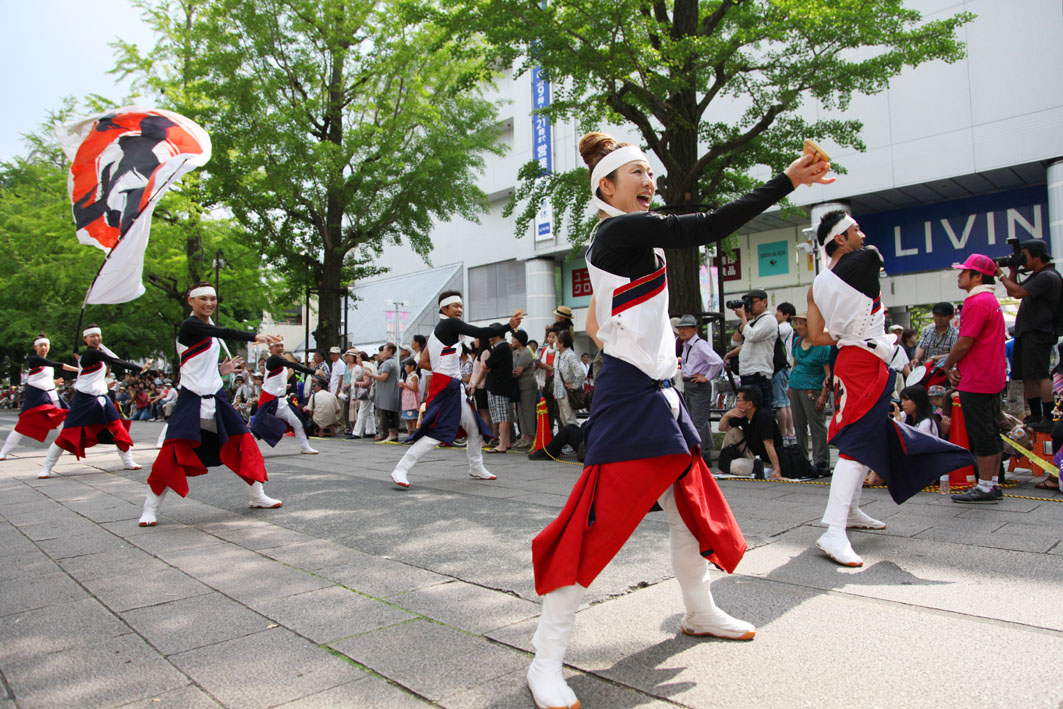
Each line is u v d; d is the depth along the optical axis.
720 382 12.48
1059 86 14.88
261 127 14.34
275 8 14.70
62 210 18.89
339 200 15.38
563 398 9.10
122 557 4.12
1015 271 6.43
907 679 2.21
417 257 31.77
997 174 16.14
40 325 23.72
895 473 3.92
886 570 3.43
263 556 4.05
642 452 2.20
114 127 5.84
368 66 15.66
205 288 5.12
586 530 2.22
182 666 2.54
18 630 2.95
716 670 2.33
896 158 16.98
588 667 2.40
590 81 8.84
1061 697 2.06
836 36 7.94
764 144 9.91
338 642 2.71
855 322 3.87
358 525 4.77
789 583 3.26
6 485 7.46
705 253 9.71
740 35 7.91
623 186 2.37
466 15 8.83
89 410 8.09
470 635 2.74
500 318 27.88
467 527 4.60
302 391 14.92
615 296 2.32
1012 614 2.75
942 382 6.87
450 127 16.28
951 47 8.07
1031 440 6.18
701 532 2.31
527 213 11.34
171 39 17.08
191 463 5.03
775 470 6.59
